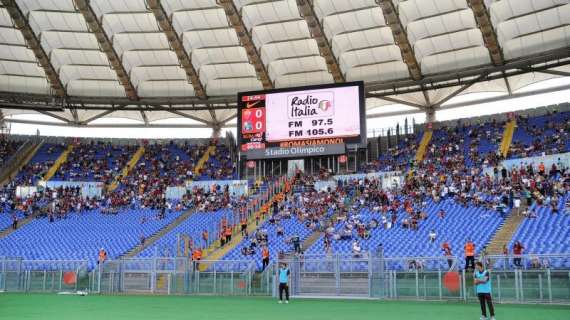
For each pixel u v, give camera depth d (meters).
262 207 48.53
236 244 40.72
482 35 45.22
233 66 54.34
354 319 17.66
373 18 46.38
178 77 56.44
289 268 26.56
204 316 18.77
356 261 26.20
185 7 46.25
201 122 65.94
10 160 61.34
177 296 28.08
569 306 21.33
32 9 46.50
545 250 30.95
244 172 58.72
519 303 22.42
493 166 46.41
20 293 30.36
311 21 45.44
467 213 39.72
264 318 18.14
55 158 62.59
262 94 48.56
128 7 46.34
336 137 46.22
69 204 53.56
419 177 47.97
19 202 54.34
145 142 66.19
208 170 60.34
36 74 55.78
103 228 48.44
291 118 47.50
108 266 30.81
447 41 48.44
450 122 58.53
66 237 46.62
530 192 39.28
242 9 46.16
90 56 53.09
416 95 58.41
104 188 56.75
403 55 48.53
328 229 40.78
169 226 47.59
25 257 41.84
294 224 43.81
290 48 50.97
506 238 34.25
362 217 43.00
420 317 18.14
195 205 51.47
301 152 46.84
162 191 55.88
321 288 26.61
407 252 35.47
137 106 62.47
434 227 38.72
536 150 48.16
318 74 54.50
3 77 56.09
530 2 43.16
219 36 49.88
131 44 51.00
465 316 18.36
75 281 30.86
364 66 53.03
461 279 23.94
